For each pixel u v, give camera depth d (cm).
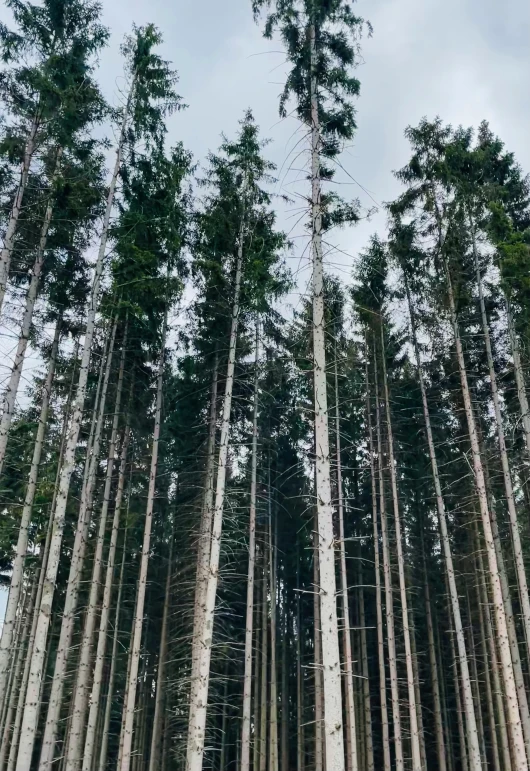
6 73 1427
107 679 2342
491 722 2047
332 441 2370
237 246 1777
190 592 2177
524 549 2136
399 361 2294
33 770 2273
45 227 1504
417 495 2458
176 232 1709
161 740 2395
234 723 2564
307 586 2803
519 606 2338
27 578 2183
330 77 1317
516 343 1817
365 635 2394
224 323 1850
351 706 1795
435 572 2567
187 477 2270
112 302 1518
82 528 1565
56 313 1727
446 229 1850
